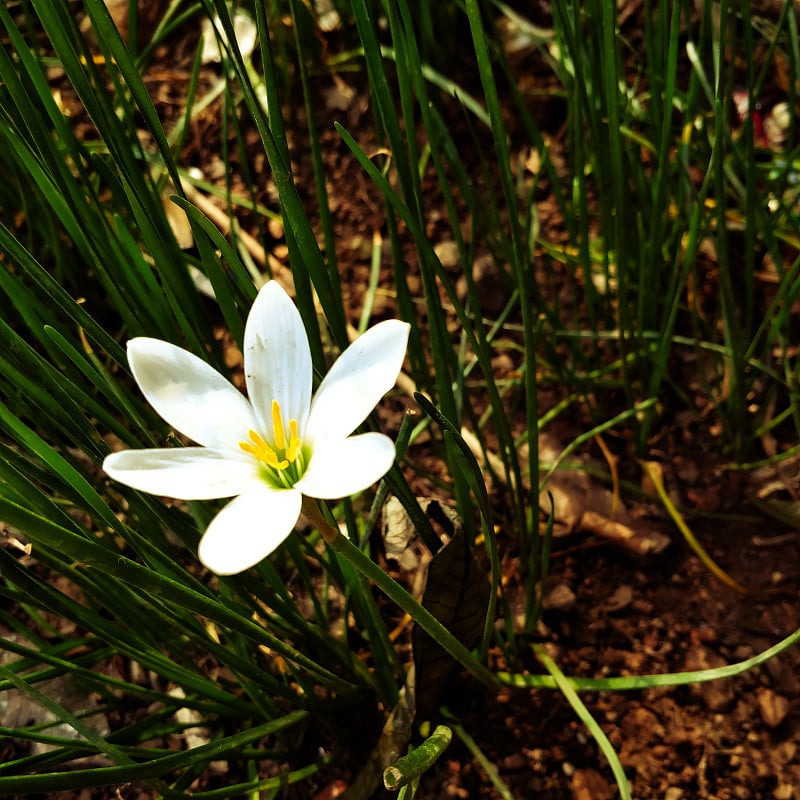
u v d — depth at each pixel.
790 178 0.60
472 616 0.46
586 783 0.48
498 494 0.53
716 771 0.48
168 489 0.35
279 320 0.38
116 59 0.41
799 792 0.47
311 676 0.47
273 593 0.44
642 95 0.63
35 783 0.38
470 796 0.48
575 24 0.45
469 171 0.66
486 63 0.41
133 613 0.46
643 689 0.49
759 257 0.59
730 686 0.49
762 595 0.51
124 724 0.50
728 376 0.55
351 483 0.35
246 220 0.64
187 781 0.44
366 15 0.41
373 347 0.37
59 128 0.44
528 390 0.45
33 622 0.52
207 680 0.46
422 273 0.43
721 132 0.47
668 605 0.51
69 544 0.35
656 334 0.53
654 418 0.56
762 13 0.64
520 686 0.49
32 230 0.55
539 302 0.53
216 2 0.39
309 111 0.44
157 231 0.44
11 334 0.40
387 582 0.39
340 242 0.65
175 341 0.45
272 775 0.49
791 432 0.54
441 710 0.49
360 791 0.47
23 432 0.38
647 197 0.54
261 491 0.36
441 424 0.40
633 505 0.53
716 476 0.54
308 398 0.37
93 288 0.59
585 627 0.51
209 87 0.69
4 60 0.42
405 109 0.43
